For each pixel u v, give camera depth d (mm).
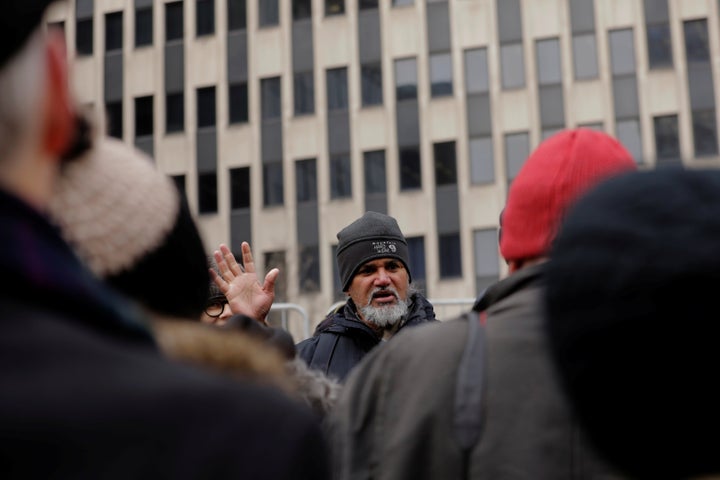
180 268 1394
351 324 4559
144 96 38812
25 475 714
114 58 39188
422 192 35750
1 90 820
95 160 1252
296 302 35969
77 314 810
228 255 2898
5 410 723
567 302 905
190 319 1427
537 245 1894
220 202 37625
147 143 38562
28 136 844
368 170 36375
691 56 34750
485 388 1764
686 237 835
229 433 767
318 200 36656
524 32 35750
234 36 38188
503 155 35406
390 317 4547
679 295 828
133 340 856
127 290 1319
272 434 787
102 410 739
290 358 2154
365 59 36844
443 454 1760
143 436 740
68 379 746
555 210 1874
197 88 38375
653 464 864
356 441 1901
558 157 1902
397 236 4703
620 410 864
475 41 36031
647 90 34875
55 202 1224
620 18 35281
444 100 36031
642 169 940
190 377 790
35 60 847
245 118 37875
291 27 37719
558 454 1668
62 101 904
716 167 907
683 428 841
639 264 845
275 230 36906
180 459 745
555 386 1711
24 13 803
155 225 1317
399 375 1892
